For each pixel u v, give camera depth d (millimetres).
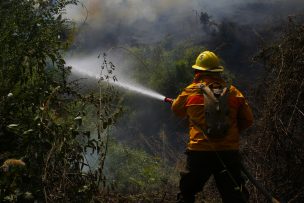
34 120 3145
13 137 3207
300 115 4590
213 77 3803
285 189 4484
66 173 3225
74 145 3334
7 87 3344
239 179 3652
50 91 3551
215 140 3557
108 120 3439
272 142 4582
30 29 3623
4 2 3691
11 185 2764
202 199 4605
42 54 3578
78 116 3455
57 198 3062
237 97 3707
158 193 4418
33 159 3047
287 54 4828
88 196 3207
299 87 4590
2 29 3451
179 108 3785
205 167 3617
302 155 4504
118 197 3906
